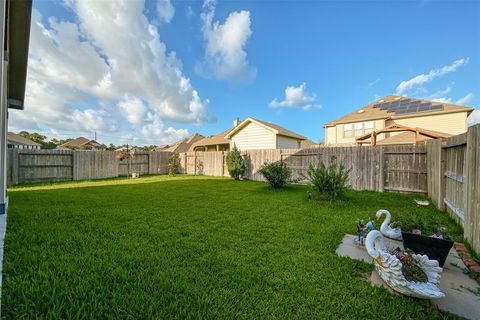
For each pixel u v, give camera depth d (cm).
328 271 230
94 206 508
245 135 1688
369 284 208
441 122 1446
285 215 445
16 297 176
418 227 317
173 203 552
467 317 169
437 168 531
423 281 189
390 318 166
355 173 821
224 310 169
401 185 730
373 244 228
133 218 412
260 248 284
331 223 398
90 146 3309
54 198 602
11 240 289
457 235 341
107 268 225
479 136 276
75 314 161
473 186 291
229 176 1330
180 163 1630
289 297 186
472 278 225
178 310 169
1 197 373
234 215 442
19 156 977
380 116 1598
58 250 264
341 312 170
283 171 845
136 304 172
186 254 263
